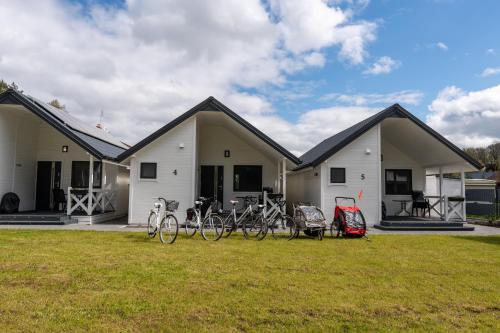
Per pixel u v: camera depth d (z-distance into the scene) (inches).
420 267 222.4
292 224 342.0
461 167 491.8
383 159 553.3
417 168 554.6
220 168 538.9
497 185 584.7
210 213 340.5
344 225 349.4
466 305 154.9
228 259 236.5
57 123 430.3
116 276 188.1
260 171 540.4
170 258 235.8
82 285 171.5
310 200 514.3
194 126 450.3
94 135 539.2
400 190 550.9
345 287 177.6
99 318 132.6
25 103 422.9
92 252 250.1
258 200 470.3
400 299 161.0
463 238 355.3
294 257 247.4
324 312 143.4
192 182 445.7
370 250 280.4
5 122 450.0
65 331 120.8
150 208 443.5
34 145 511.8
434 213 607.5
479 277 199.9
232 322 131.9
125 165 499.5
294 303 153.0
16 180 471.5
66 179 514.9
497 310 150.0
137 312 139.3
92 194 453.1
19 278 180.7
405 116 446.6
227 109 433.7
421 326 131.8
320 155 466.3
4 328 121.6
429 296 165.9
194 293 163.6
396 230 424.5
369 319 137.4
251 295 162.4
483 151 1574.8
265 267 215.9
